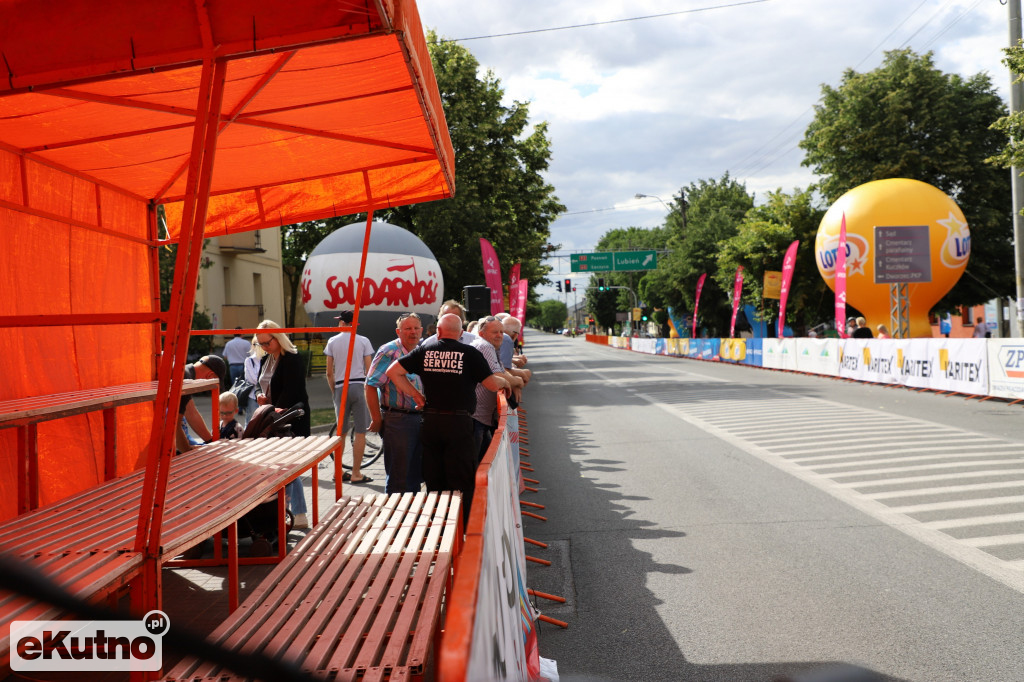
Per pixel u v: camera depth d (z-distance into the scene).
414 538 4.09
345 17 2.71
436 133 4.30
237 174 5.73
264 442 5.84
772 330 41.66
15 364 4.60
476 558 1.70
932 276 24.53
